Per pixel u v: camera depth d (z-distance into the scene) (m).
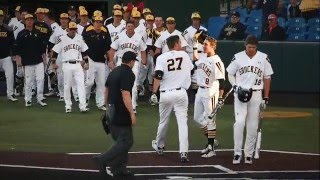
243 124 19.83
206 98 21.12
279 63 33.06
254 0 39.00
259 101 19.69
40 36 31.30
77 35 29.69
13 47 32.81
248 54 19.61
